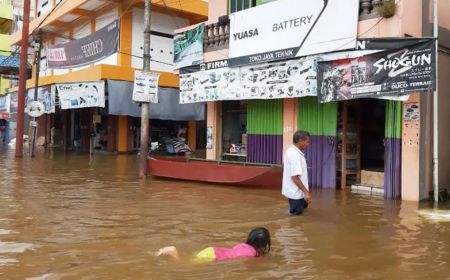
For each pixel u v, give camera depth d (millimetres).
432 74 9227
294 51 12055
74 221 8109
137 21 23266
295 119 12914
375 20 10430
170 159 15148
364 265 5617
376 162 13391
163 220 8242
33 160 20281
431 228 7613
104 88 21172
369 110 13094
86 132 27531
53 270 5371
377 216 8602
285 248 6367
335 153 12039
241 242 6758
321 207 9531
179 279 5043
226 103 15469
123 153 24547
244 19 13539
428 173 10438
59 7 25750
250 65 13422
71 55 25531
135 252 6148
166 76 22828
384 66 10023
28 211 8945
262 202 10109
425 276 5223
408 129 10320
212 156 15570
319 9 11430
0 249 6266
